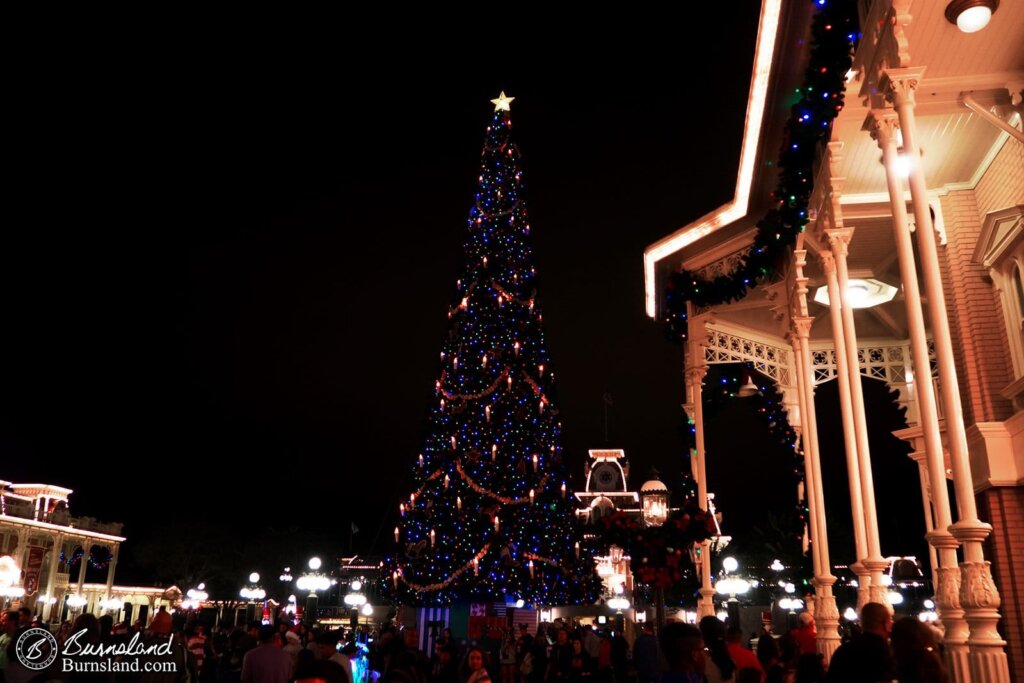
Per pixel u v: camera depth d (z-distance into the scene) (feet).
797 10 33.04
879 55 26.43
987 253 40.11
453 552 77.30
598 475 173.06
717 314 53.67
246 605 180.55
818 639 38.75
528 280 88.48
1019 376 38.93
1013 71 32.50
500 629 71.67
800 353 42.42
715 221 49.52
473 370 83.46
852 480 34.96
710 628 21.29
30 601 146.61
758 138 41.70
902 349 61.57
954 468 21.70
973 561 20.99
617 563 120.57
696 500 49.85
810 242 40.37
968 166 42.42
